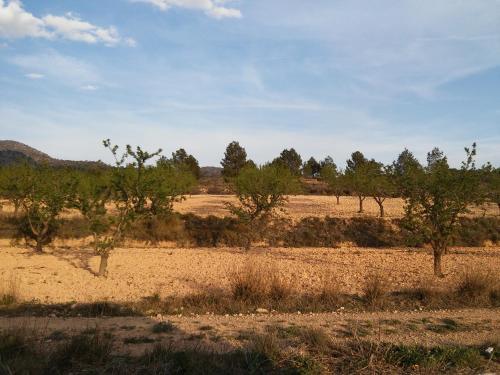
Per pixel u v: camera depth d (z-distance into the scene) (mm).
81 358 7309
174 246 29578
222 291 15117
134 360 7418
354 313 11805
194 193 66438
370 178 38750
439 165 18641
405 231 33719
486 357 7992
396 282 17062
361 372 7180
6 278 16672
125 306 12492
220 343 8516
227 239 30828
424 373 7180
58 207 24469
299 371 7031
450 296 13672
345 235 33062
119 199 18703
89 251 25172
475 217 35094
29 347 7637
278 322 10375
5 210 34875
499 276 17688
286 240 31953
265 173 27031
